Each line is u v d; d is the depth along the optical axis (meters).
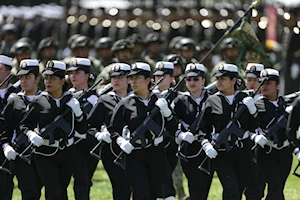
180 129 29.19
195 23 63.44
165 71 31.48
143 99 27.64
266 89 29.17
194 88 29.30
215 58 47.91
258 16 57.38
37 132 26.83
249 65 31.17
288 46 60.66
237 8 62.59
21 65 27.91
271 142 28.80
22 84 27.83
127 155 27.17
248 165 28.11
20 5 85.62
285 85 63.00
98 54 45.94
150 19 64.88
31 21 69.06
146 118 27.20
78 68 31.05
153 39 43.25
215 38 62.59
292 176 42.25
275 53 63.38
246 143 27.98
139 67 27.44
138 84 27.44
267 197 28.69
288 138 28.23
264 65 34.78
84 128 27.48
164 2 70.19
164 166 27.80
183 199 34.41
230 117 27.73
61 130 26.86
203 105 28.36
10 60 29.83
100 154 28.28
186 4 65.44
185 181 41.44
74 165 28.58
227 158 27.64
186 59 41.38
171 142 31.09
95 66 41.62
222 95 27.97
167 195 29.34
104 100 29.06
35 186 27.34
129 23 64.75
